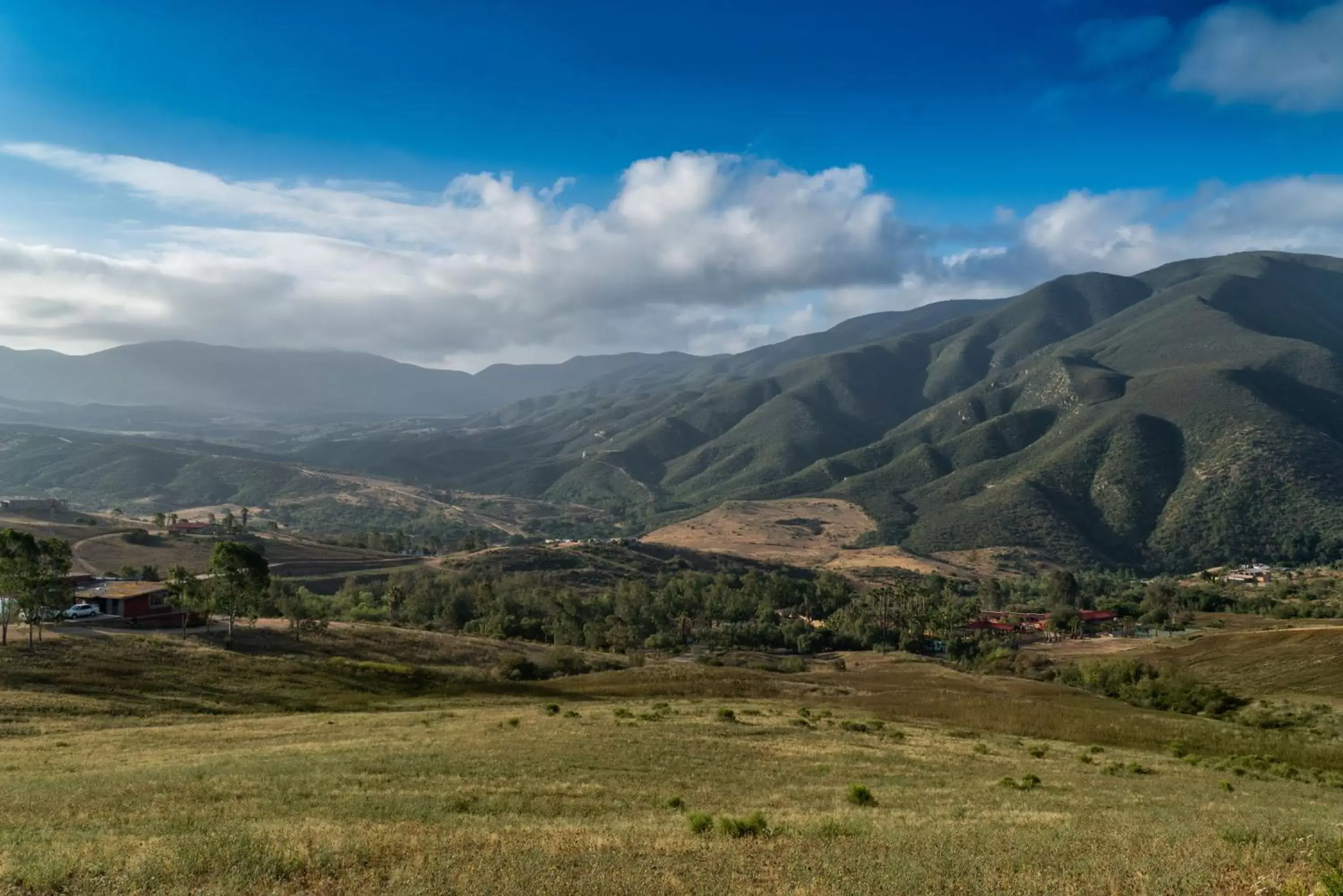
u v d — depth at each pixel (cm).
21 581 6912
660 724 5103
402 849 1694
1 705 4966
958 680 9812
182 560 18612
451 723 5044
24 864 1510
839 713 6462
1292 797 3575
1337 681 8275
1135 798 3191
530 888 1376
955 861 1617
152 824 2025
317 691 6612
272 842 1709
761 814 2317
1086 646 15575
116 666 6481
